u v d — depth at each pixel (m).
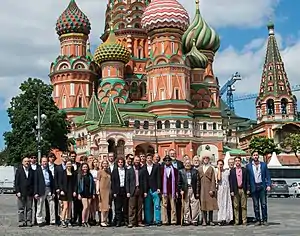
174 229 23.19
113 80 99.56
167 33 97.81
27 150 71.81
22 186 25.88
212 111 100.62
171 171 25.72
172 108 94.12
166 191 25.55
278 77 138.50
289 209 38.00
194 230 22.52
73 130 98.44
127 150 86.25
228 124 144.12
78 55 105.94
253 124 162.75
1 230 23.47
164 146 92.75
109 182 25.75
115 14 110.44
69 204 25.78
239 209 25.55
